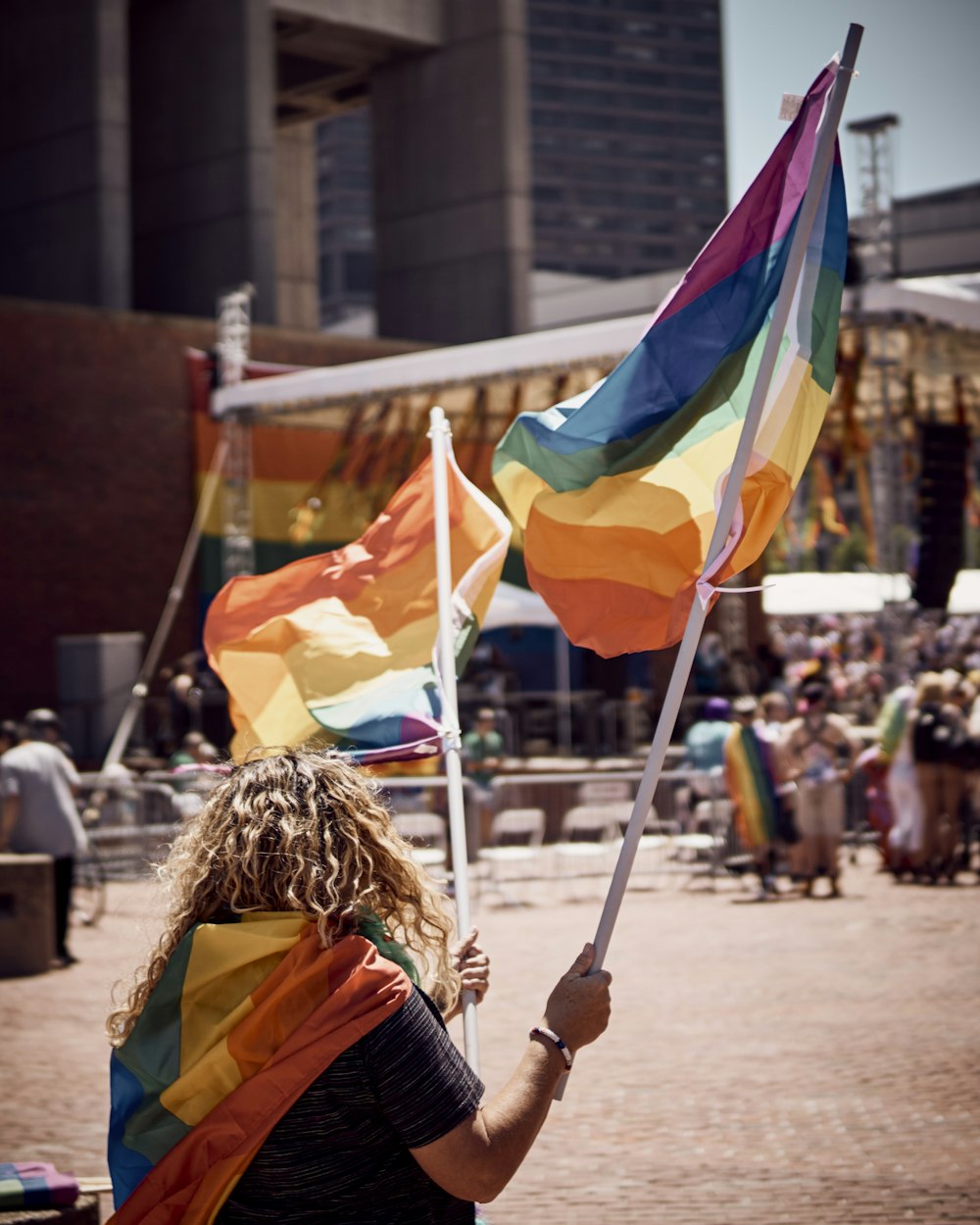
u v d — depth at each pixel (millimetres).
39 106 37031
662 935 12172
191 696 23734
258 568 28469
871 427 21953
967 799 16000
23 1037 9023
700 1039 8258
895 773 15180
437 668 4422
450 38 41188
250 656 4742
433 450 4418
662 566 3465
